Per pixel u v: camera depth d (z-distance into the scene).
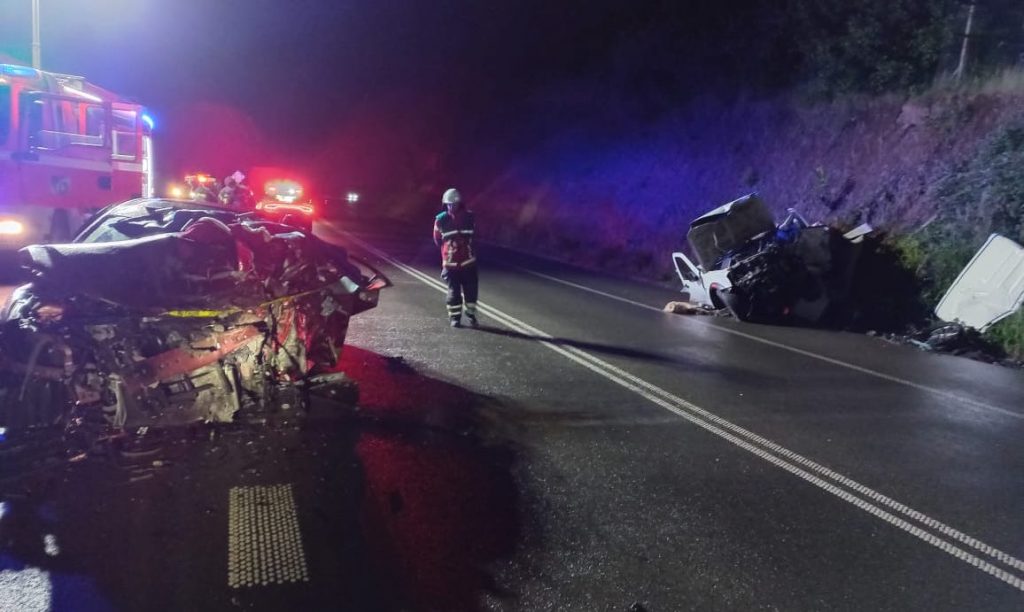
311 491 4.42
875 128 16.36
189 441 4.99
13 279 9.86
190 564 3.56
